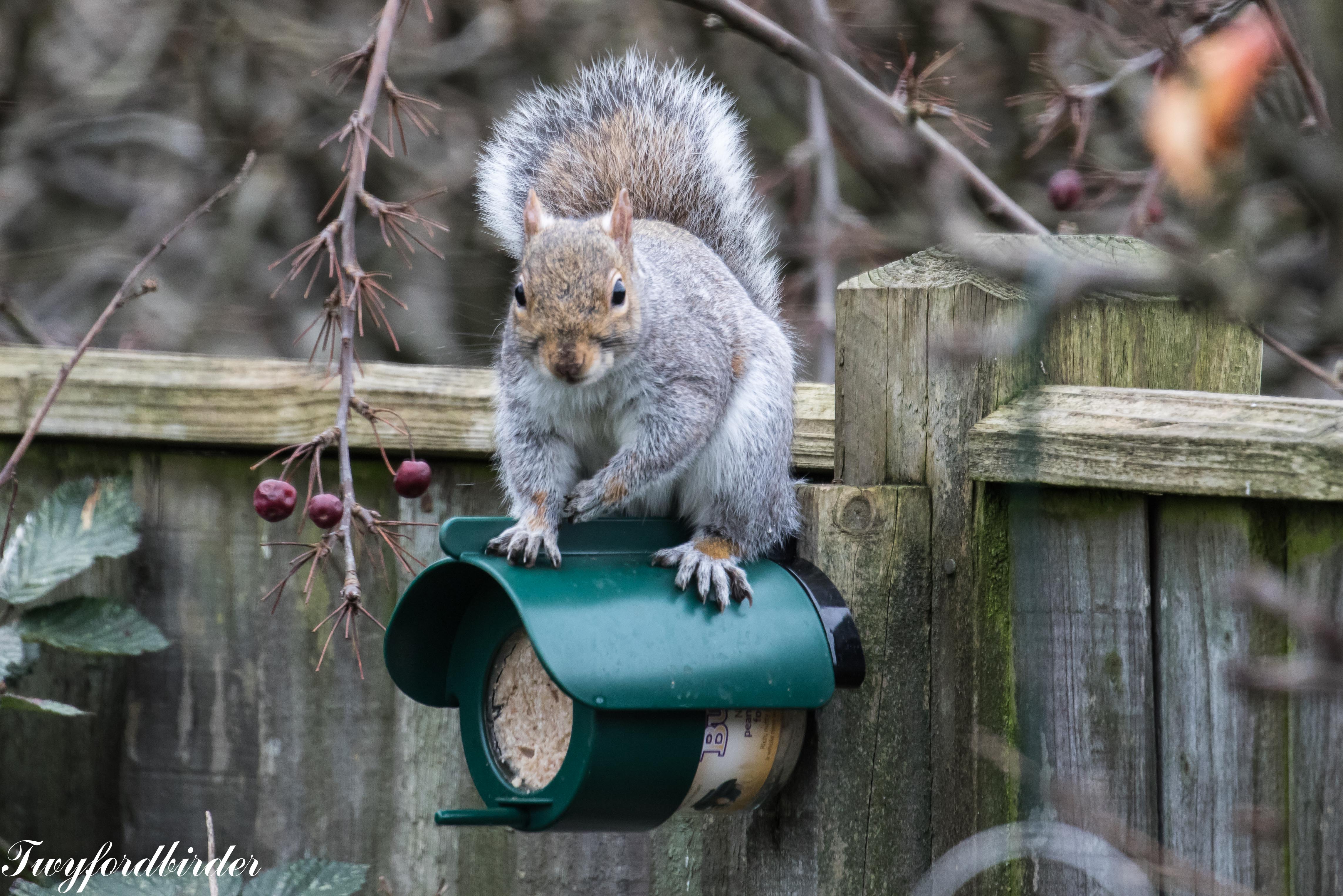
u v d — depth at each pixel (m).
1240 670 2.81
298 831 6.28
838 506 4.88
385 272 11.16
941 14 8.20
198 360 6.35
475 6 11.85
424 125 10.02
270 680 6.30
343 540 5.00
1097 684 4.51
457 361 10.24
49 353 6.47
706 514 5.23
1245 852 4.22
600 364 5.12
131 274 5.99
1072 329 4.86
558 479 5.49
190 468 6.38
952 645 4.79
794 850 4.94
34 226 12.44
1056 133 6.53
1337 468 3.91
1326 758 4.06
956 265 4.91
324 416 6.14
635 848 5.90
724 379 5.34
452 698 5.11
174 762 6.38
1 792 6.49
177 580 6.39
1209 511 4.28
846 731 4.82
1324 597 4.04
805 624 4.64
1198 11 4.90
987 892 4.60
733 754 4.68
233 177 11.69
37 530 6.18
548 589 4.48
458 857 6.11
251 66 11.83
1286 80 3.38
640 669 4.32
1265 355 5.98
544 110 6.66
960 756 4.75
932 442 4.84
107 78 12.01
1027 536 4.32
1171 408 4.39
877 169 3.06
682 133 6.46
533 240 5.46
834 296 9.09
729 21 6.30
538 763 4.75
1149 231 3.67
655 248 5.70
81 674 6.45
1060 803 4.06
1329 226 2.74
